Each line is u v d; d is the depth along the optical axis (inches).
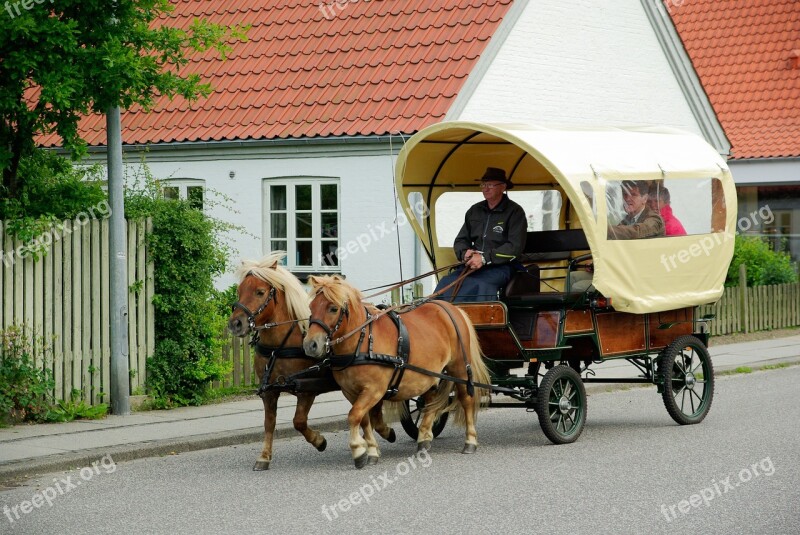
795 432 458.6
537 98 810.2
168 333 524.4
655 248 463.8
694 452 416.5
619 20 887.1
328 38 826.2
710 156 514.0
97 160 811.4
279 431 466.3
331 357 383.9
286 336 389.7
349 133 726.5
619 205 450.9
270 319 386.0
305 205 764.0
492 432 482.0
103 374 499.5
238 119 783.1
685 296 483.2
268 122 768.9
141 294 511.8
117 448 416.2
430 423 423.8
